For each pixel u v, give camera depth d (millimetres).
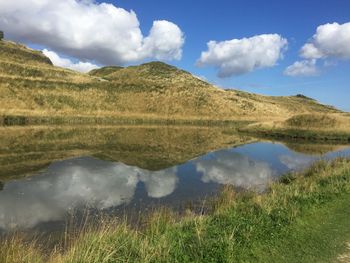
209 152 35469
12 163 25109
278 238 10367
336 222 11961
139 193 18312
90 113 79312
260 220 11367
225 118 97938
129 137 45844
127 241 9234
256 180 22547
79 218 14055
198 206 15836
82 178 21422
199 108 103375
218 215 12086
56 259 8539
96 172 23297
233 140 49062
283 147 42438
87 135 45969
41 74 97812
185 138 48125
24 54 113688
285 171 26328
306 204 13406
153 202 16625
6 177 20969
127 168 25062
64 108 80312
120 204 16234
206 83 158875
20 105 72938
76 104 84500
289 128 58594
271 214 12016
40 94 80875
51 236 12023
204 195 18125
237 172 25312
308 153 37062
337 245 10086
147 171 24297
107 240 9117
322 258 9242
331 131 54656
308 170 21656
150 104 97812
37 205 15742
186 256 8734
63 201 16484
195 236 9953
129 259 8352
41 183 19828
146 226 12008
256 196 14844
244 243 9734
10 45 115750
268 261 9008
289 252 9555
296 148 41594
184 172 24484
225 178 22922
